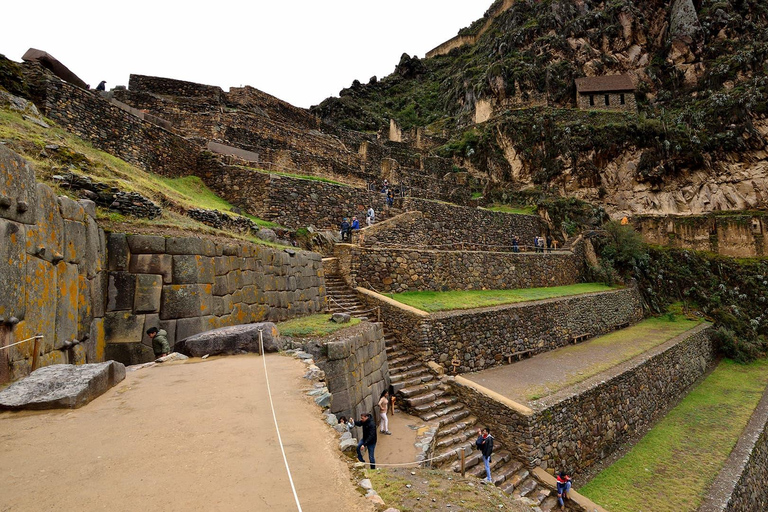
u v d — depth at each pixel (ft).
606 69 146.41
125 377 18.08
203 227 30.99
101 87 56.70
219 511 7.63
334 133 104.63
